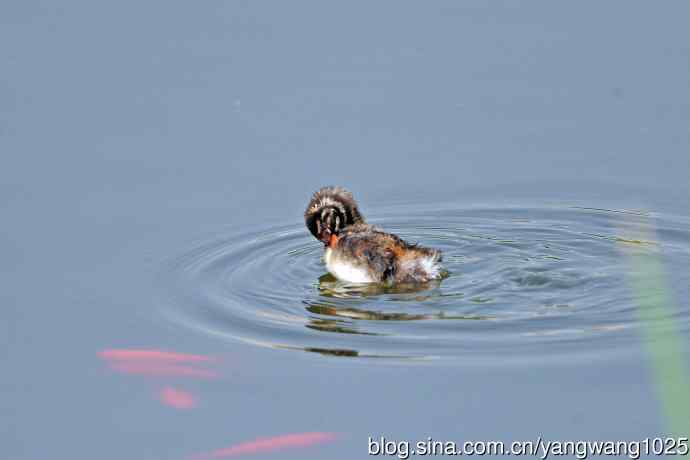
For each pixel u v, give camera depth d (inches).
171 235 1037.2
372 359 776.9
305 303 885.2
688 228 1016.2
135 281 943.0
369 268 912.9
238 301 895.7
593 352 767.1
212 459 689.6
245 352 800.9
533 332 801.6
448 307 853.2
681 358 751.1
